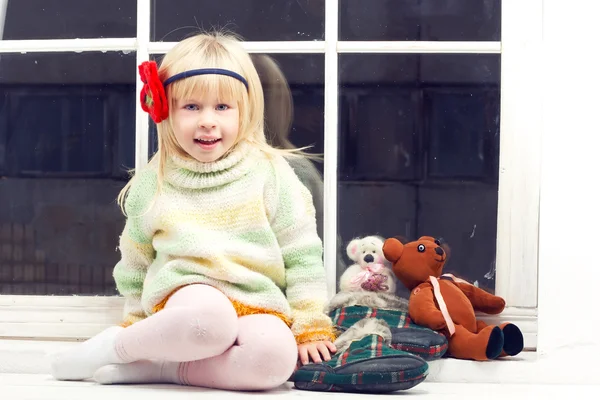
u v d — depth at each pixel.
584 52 1.76
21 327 1.83
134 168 1.87
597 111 1.75
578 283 1.73
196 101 1.63
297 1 1.86
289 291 1.67
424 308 1.65
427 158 1.84
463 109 1.84
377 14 1.85
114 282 1.86
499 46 1.81
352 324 1.65
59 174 1.88
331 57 1.84
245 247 1.64
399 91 1.85
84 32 1.88
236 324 1.45
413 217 1.84
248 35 1.86
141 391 1.42
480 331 1.65
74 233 1.87
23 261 1.87
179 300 1.52
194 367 1.49
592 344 1.72
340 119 1.85
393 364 1.44
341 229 1.85
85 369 1.55
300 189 1.73
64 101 1.88
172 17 1.87
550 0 1.77
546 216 1.75
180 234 1.63
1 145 1.89
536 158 1.78
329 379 1.46
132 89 1.87
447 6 1.84
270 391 1.47
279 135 1.86
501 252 1.80
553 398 1.47
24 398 1.34
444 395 1.48
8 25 1.88
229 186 1.67
